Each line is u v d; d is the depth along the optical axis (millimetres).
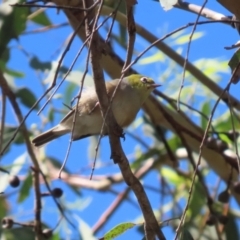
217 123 11391
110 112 6242
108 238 6719
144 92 9055
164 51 9789
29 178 10172
